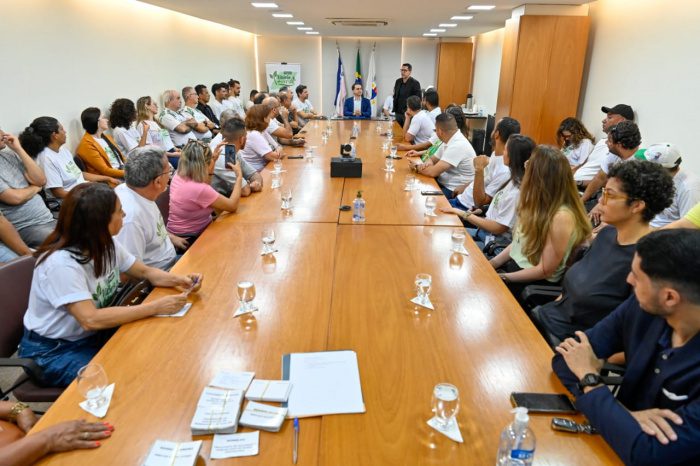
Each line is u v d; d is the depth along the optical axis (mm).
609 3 5176
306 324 1600
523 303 2320
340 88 12266
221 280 1938
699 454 972
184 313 1668
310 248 2295
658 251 1023
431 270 2055
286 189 3453
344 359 1400
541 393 1258
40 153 3572
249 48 11547
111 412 1180
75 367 1665
